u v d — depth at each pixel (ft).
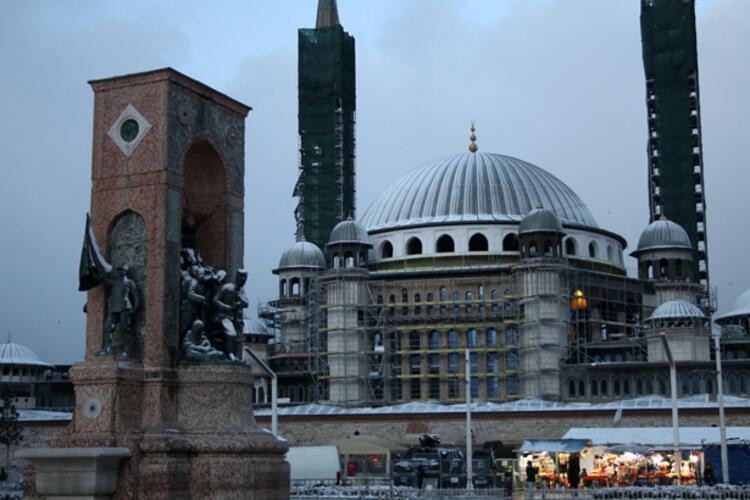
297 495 195.21
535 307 417.90
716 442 238.89
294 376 465.06
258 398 472.85
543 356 412.16
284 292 507.71
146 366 107.76
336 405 407.64
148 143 111.86
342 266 453.99
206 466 104.27
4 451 375.86
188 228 122.93
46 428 384.68
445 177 491.72
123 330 108.27
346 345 437.99
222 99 121.49
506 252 455.63
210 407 108.47
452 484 256.73
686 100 510.99
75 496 100.48
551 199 483.10
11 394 409.69
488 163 498.69
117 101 114.01
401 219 480.64
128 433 103.86
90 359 107.65
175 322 110.01
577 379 408.46
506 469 276.21
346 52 582.76
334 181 559.38
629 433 253.44
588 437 252.01
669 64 514.68
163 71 112.47
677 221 506.48
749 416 330.34
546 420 349.41
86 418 104.68
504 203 475.72
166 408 107.24
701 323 405.80
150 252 109.91
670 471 249.34
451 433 358.02
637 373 398.62
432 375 440.45
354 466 278.26
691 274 467.52
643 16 522.06
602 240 478.18
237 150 124.26
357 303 442.91
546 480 251.39
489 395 433.89
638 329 435.12
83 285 109.81
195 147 120.47
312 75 567.18
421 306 449.48
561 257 429.38
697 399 358.43
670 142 511.40
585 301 434.71
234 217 122.93
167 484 101.76
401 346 447.83
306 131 565.94
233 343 113.60
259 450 107.96
